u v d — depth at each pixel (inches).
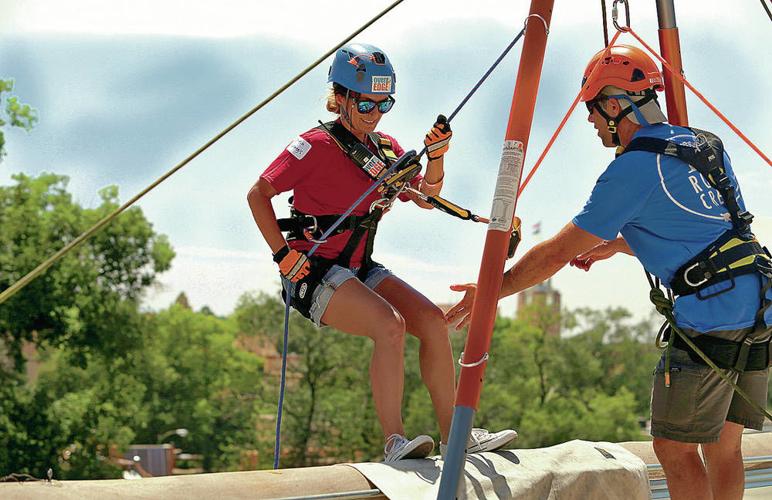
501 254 122.6
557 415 2030.0
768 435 171.3
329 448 1814.7
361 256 154.0
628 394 2105.1
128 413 1534.2
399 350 142.5
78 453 1398.9
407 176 151.9
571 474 137.4
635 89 136.4
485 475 131.3
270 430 1867.6
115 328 1455.5
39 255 1360.7
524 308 2256.4
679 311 133.5
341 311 145.6
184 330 2117.4
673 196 131.0
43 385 1392.7
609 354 2282.2
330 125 150.8
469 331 121.0
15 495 106.1
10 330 1368.1
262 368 2169.0
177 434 2096.5
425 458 138.5
